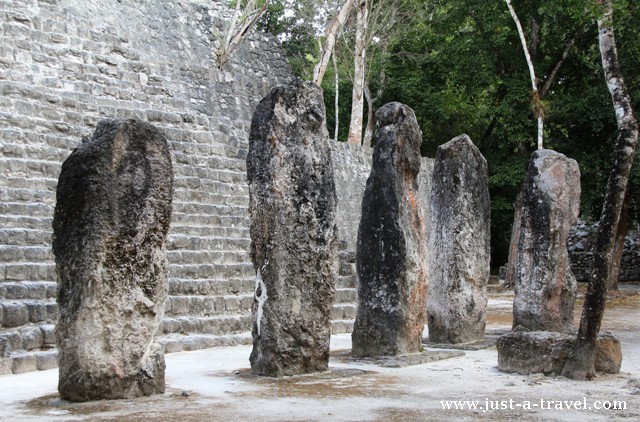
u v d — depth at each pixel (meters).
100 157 6.52
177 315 10.88
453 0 22.69
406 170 9.65
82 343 6.39
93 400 6.48
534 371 8.29
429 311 11.24
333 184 8.52
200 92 17.66
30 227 11.09
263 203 7.98
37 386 7.43
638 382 7.79
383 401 6.78
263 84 19.98
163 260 6.88
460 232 11.09
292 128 8.17
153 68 16.67
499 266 29.22
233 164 15.61
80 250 6.42
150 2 17.88
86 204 6.46
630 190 21.86
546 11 20.14
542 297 11.04
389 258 9.43
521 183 22.70
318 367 8.23
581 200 22.11
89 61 15.36
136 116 15.09
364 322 9.49
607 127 22.06
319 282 8.26
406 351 9.47
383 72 25.23
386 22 24.17
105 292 6.47
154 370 6.82
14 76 13.85
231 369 8.60
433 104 25.17
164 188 6.86
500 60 23.06
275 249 7.94
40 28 14.73
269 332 7.93
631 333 12.53
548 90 23.42
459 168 11.19
